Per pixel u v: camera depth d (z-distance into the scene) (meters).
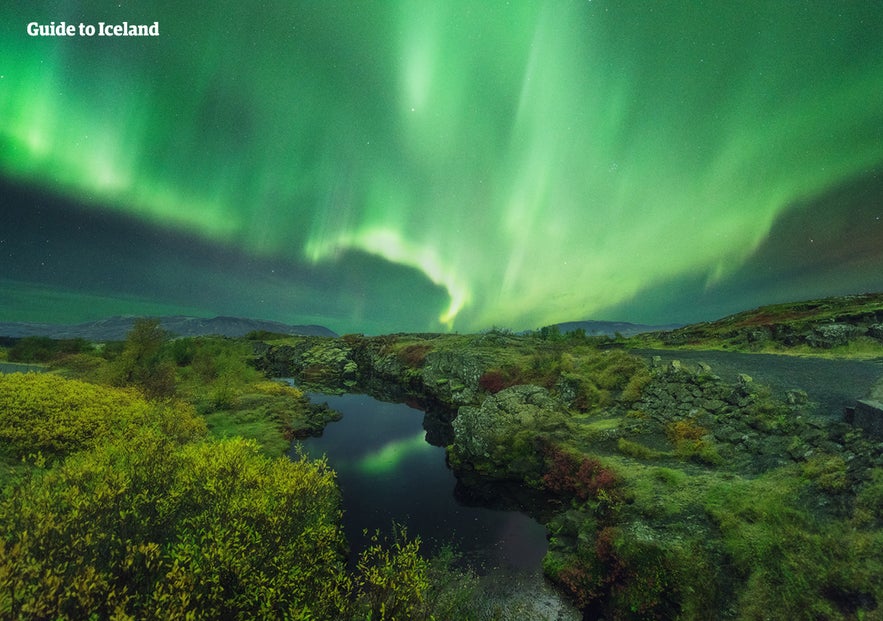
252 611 5.48
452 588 10.25
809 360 23.05
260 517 6.41
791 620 7.35
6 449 11.05
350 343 72.25
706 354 28.78
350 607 6.64
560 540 12.45
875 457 10.31
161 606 4.60
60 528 4.83
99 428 12.77
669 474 12.90
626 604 9.38
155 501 6.18
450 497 17.05
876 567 7.44
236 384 35.59
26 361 38.38
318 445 23.73
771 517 9.66
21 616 3.88
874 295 36.97
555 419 20.02
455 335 64.94
